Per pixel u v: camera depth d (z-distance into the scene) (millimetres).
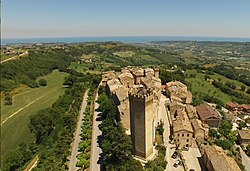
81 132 131625
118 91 145500
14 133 165250
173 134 115812
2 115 197125
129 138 92750
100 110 151625
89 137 120625
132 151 101812
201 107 152750
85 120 141875
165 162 95500
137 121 95750
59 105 171625
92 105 169250
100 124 131125
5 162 119312
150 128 97688
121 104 128875
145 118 92875
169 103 154250
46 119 147000
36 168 98688
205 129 120062
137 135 97500
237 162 103000
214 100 188000
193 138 117750
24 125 171750
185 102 164125
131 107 97562
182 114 131750
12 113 198500
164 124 131375
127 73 192250
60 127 135500
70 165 101062
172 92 166000
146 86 152125
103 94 173625
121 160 88688
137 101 93375
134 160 88438
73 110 155375
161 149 105750
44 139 138250
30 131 156000
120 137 91250
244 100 199375
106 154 101875
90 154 107000
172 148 110438
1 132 169250
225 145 115000
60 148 106625
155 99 134625
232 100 198500
